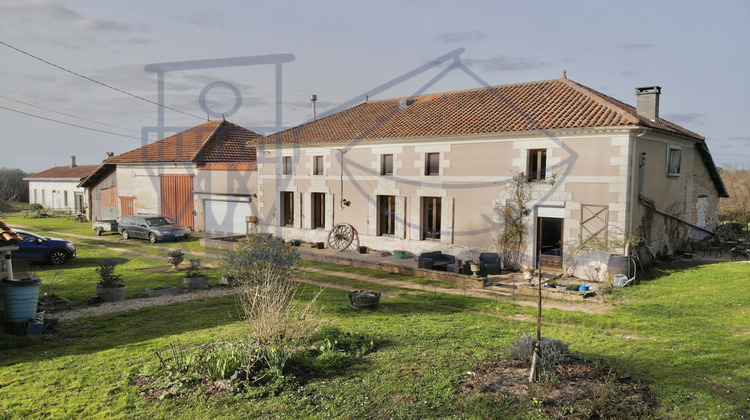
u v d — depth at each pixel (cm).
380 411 557
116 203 3191
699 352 754
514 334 883
